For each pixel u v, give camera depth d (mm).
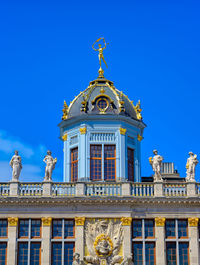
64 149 61812
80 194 55000
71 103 63250
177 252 54219
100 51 65562
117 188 55562
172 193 55531
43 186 55156
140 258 54188
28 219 54750
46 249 53812
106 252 53656
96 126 60594
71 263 53812
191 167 56281
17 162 55938
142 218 55031
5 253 53906
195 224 54875
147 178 64812
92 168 59594
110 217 54781
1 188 55344
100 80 64000
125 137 60875
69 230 54625
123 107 61281
